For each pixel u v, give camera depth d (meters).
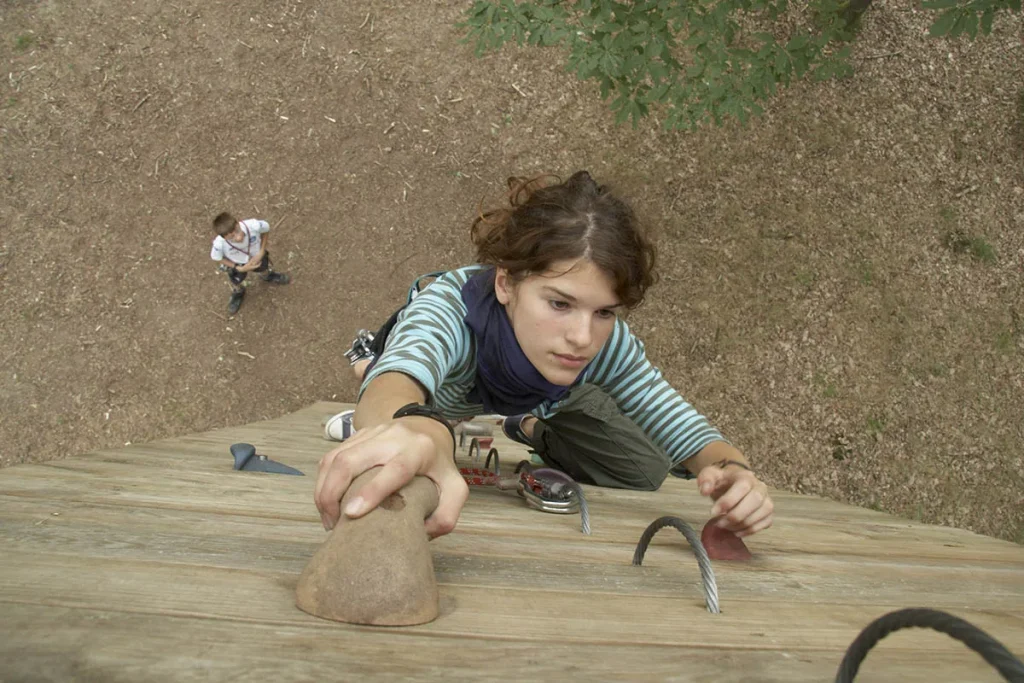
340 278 9.66
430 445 1.33
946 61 10.30
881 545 2.52
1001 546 2.82
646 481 3.48
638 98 6.73
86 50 10.45
